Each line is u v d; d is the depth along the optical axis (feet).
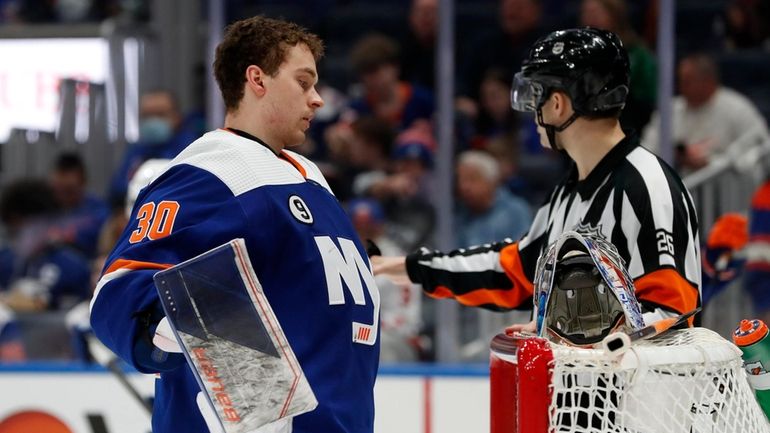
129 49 70.18
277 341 23.38
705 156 59.41
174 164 26.94
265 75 27.40
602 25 58.44
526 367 23.43
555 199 32.94
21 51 72.23
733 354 25.05
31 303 63.21
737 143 59.88
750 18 71.92
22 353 59.88
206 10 69.62
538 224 33.94
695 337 26.04
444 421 55.93
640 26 65.98
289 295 26.30
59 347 59.93
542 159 64.44
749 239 55.72
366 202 60.13
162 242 25.45
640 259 29.66
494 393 25.70
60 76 71.72
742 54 71.41
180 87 69.62
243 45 27.50
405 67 69.00
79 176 68.03
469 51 67.56
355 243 28.50
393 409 56.24
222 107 61.16
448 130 59.26
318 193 27.99
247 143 27.14
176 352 24.71
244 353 23.29
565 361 23.47
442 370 55.93
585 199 31.09
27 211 66.18
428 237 60.18
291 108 27.53
